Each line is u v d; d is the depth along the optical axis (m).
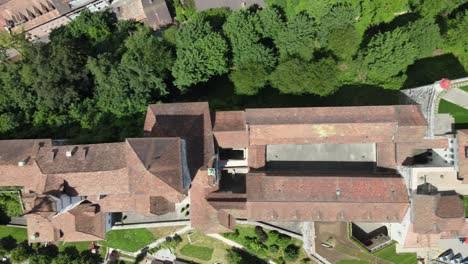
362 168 49.38
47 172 43.00
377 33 51.84
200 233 52.88
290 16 52.72
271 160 50.44
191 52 50.38
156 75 51.56
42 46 54.94
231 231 48.06
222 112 47.62
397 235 48.25
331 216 45.44
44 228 48.28
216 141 46.78
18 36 57.22
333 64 48.72
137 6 64.38
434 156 46.78
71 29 62.84
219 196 46.81
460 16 47.69
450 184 44.00
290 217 45.91
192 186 46.44
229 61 53.03
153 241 53.53
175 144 40.66
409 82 50.78
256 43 51.50
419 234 45.53
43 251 53.84
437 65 51.03
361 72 50.75
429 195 43.12
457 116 45.31
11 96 53.38
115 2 64.81
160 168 39.12
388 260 49.56
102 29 63.41
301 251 51.75
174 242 52.88
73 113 53.16
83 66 54.16
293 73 48.16
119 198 46.69
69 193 43.44
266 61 50.66
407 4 50.22
